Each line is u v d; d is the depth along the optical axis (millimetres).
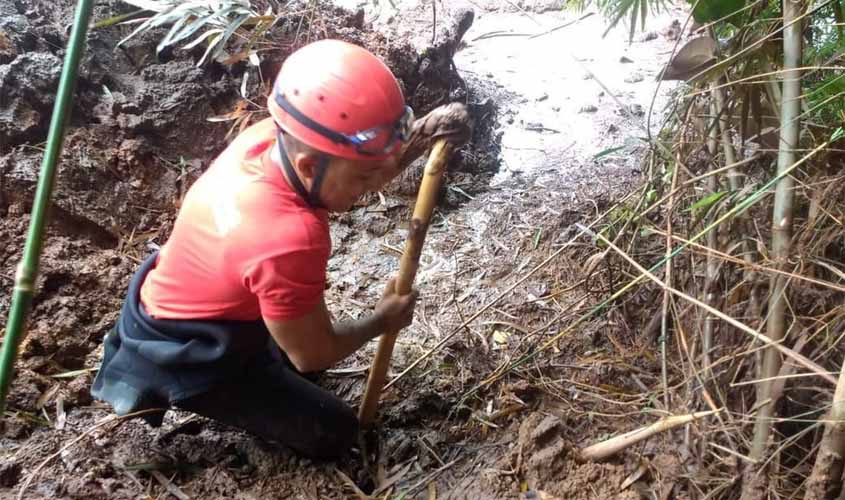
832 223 1571
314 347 1407
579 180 2684
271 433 1659
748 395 1553
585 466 1582
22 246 2090
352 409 1829
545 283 2215
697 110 1791
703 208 1697
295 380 1660
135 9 2553
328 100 1206
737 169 1650
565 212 2465
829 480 1209
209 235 1381
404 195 2631
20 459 1667
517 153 2914
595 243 2201
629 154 2814
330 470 1726
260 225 1300
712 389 1559
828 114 1684
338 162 1256
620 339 1986
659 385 1762
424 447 1771
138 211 2344
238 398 1595
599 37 3850
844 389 1162
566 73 3508
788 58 1387
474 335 2053
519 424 1788
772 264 1442
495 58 3666
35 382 1843
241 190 1340
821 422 1217
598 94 3307
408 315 1587
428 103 2887
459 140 1396
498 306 2150
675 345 1869
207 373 1521
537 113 3184
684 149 1800
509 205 2584
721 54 1604
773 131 1607
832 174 1670
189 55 2582
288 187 1335
